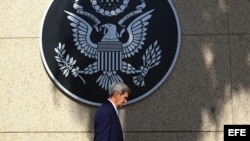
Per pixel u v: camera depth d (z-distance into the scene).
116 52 4.71
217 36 4.79
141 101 4.68
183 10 4.86
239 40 4.77
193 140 4.61
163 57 4.70
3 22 4.92
